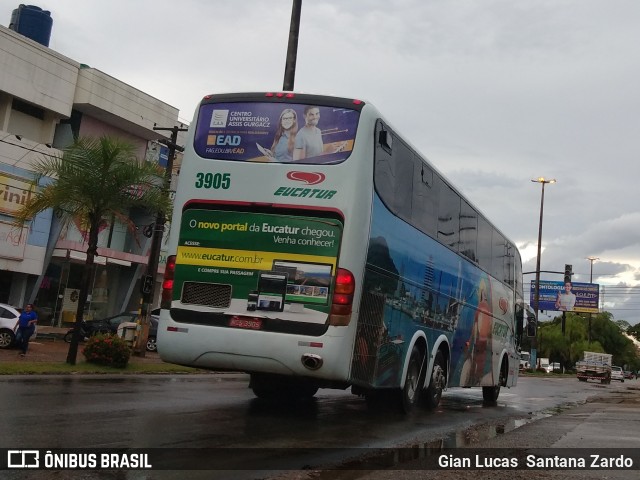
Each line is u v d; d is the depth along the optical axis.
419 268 11.09
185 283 9.03
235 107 9.34
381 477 6.28
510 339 18.38
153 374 17.50
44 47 29.11
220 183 9.12
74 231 31.41
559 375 62.88
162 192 17.80
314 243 8.70
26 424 7.69
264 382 11.95
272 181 8.95
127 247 34.38
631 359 108.00
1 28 27.28
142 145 34.69
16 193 27.86
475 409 14.88
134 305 35.44
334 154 8.91
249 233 8.90
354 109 9.05
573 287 79.88
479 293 14.92
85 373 15.77
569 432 10.00
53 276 31.39
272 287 8.70
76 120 31.36
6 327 20.92
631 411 15.41
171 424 8.45
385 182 9.55
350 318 8.59
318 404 12.34
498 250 16.77
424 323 11.48
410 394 11.43
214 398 11.93
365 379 9.19
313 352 8.45
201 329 8.80
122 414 9.02
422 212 11.20
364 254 8.85
